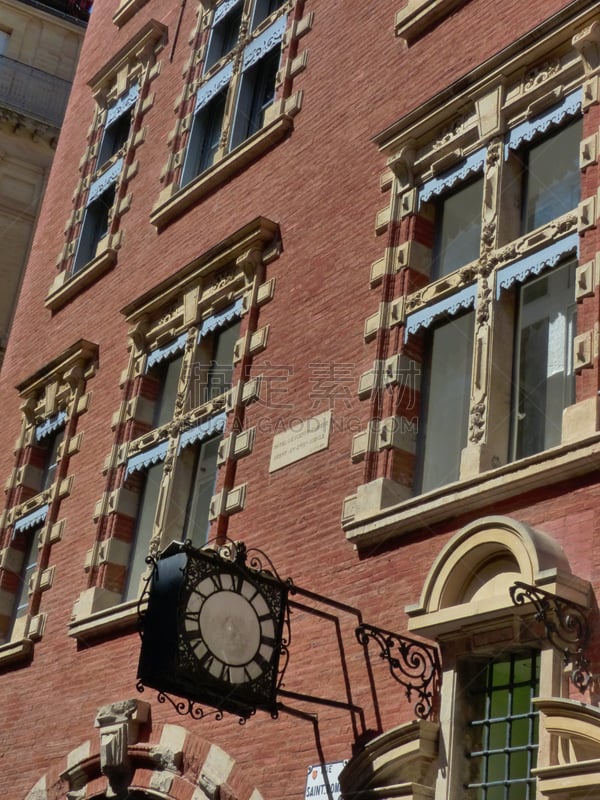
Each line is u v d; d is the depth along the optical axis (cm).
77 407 1941
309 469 1360
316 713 1194
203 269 1694
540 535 1009
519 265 1201
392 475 1252
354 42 1638
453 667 1057
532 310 1204
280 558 1339
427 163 1388
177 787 1341
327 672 1205
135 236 2008
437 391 1284
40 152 2992
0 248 2888
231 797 1256
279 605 1152
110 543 1677
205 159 1944
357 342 1372
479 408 1172
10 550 1964
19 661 1778
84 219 2241
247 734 1278
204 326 1680
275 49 1862
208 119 1981
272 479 1413
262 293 1572
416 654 1094
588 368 1059
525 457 1139
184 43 2125
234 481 1479
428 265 1361
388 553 1198
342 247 1469
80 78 2545
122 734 1434
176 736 1374
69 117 2522
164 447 1656
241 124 1850
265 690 1112
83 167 2322
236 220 1727
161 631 1095
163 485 1612
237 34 2011
